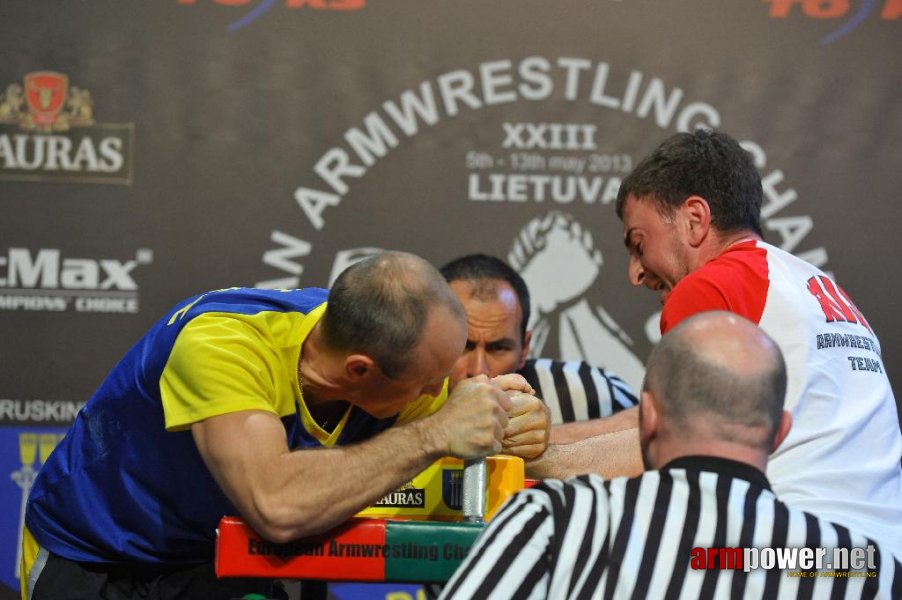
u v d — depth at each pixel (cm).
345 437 614
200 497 607
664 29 1084
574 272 1077
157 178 1068
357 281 553
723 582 438
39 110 1066
